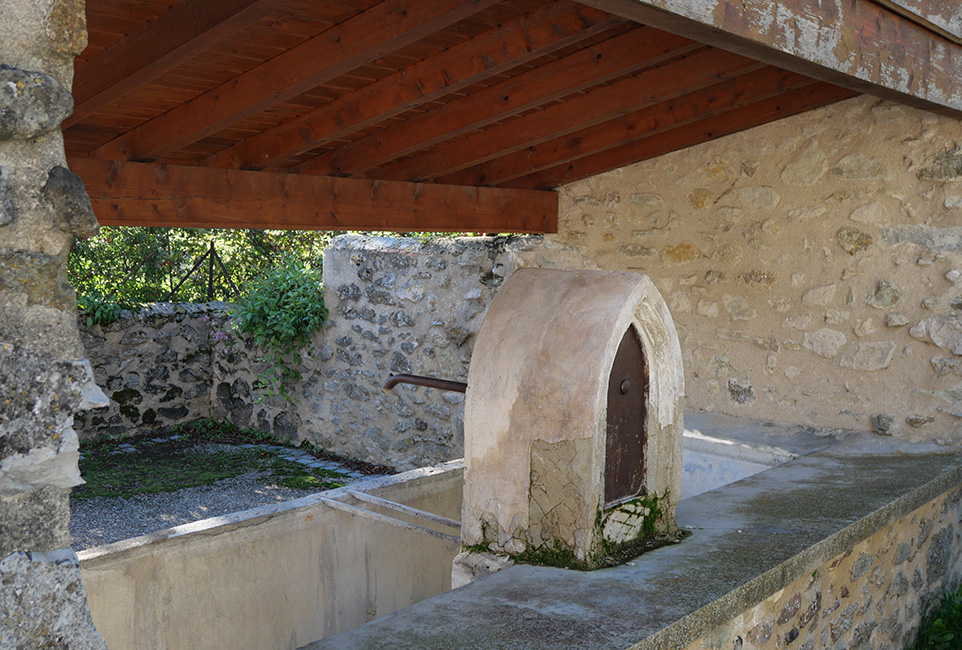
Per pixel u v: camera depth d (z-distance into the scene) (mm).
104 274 8086
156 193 3797
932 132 3600
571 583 2131
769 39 2193
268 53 2934
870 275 3844
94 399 1089
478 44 2994
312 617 3141
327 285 6660
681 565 2279
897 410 3783
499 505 2352
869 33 2635
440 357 5887
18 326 1029
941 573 3684
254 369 7234
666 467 2521
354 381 6512
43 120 1029
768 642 2455
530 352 2285
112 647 2555
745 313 4320
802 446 3941
